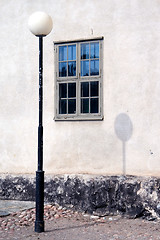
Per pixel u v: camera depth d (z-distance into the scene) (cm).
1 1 837
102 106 745
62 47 791
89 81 762
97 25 754
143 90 713
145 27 717
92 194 716
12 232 585
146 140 706
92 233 582
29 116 809
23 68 820
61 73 790
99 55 752
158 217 663
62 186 748
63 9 784
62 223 642
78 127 761
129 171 716
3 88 835
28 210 716
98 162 741
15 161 816
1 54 839
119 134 727
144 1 719
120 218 682
